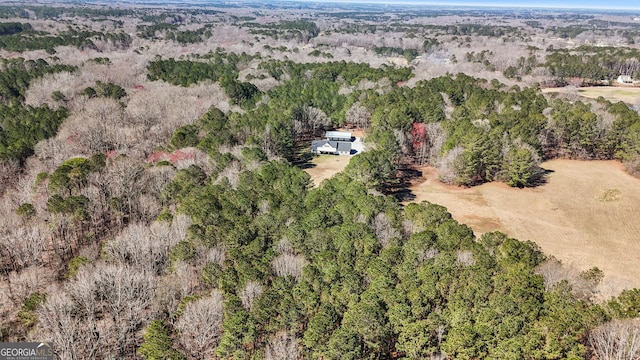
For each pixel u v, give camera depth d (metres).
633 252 86.88
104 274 60.03
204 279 61.91
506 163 113.81
